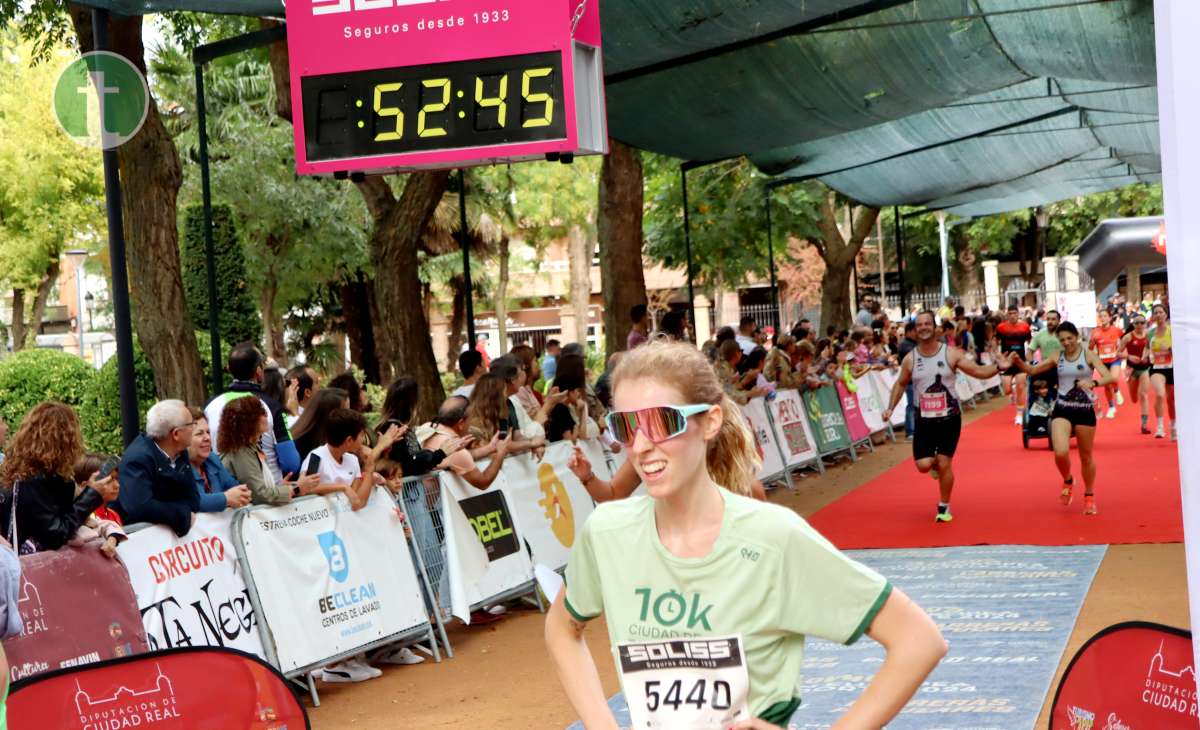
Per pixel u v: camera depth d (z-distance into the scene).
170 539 6.46
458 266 34.88
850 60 14.69
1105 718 3.54
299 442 8.54
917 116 21.08
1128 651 3.49
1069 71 16.67
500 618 9.23
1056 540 10.59
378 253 15.91
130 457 6.41
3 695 3.75
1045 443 18.47
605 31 11.50
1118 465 15.33
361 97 9.80
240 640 6.75
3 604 4.84
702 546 2.62
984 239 56.50
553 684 7.18
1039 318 33.19
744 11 11.39
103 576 5.95
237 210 26.84
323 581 7.38
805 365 17.22
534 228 43.34
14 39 32.53
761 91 14.96
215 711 4.12
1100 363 11.80
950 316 32.62
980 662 6.92
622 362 2.68
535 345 59.88
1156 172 32.38
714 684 2.60
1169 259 3.36
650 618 2.65
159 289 11.73
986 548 10.45
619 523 2.71
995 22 14.38
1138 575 8.95
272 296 28.94
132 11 9.24
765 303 60.97
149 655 4.07
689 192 30.55
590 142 9.83
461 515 8.70
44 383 19.55
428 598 8.29
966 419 23.91
